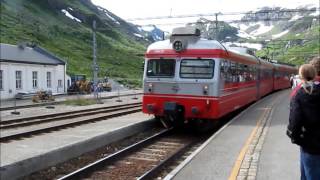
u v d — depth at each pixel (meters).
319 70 5.54
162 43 17.91
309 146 5.43
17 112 28.41
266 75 33.59
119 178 10.45
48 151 11.48
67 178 9.77
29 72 46.59
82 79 61.97
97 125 20.02
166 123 18.44
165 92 17.45
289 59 105.81
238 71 20.48
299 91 5.44
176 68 17.28
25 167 10.29
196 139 16.48
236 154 11.09
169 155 12.73
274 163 9.78
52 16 139.00
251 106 25.39
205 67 16.84
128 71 99.81
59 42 108.56
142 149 14.22
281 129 15.36
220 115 17.30
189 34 17.20
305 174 5.66
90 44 122.31
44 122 22.80
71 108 33.22
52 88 51.16
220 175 9.01
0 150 14.12
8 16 112.81
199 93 16.88
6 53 44.44
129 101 40.88
